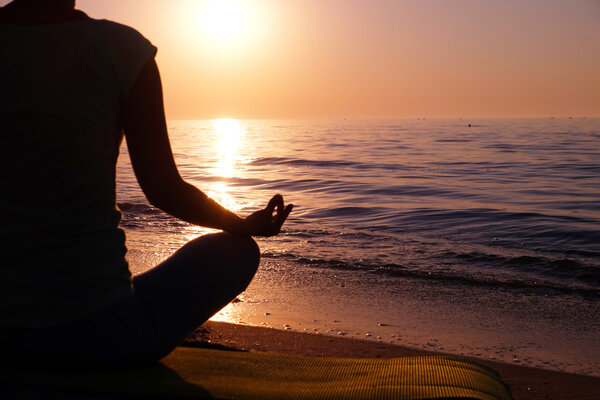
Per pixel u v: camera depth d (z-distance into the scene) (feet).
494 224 27.71
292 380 5.05
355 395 4.58
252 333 10.09
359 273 16.56
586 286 15.81
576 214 31.24
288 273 16.35
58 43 3.91
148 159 4.25
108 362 4.45
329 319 11.90
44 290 4.03
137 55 4.08
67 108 3.86
